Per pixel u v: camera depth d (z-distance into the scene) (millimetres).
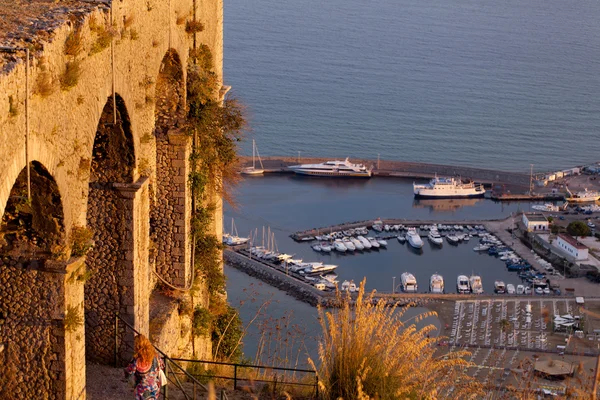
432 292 149875
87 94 25719
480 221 190000
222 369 38406
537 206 198250
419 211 195625
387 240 176875
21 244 24438
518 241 179000
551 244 174875
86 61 25375
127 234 31156
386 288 152500
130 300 31578
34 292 24656
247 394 30125
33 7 25234
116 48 28203
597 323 131750
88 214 31094
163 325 35469
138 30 30766
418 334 25531
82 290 25938
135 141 30781
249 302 113562
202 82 39250
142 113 31875
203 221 40219
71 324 24875
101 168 30781
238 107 46188
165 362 28641
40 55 21812
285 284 146875
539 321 133625
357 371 24234
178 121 38344
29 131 21312
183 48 37750
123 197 30875
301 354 48688
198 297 42031
